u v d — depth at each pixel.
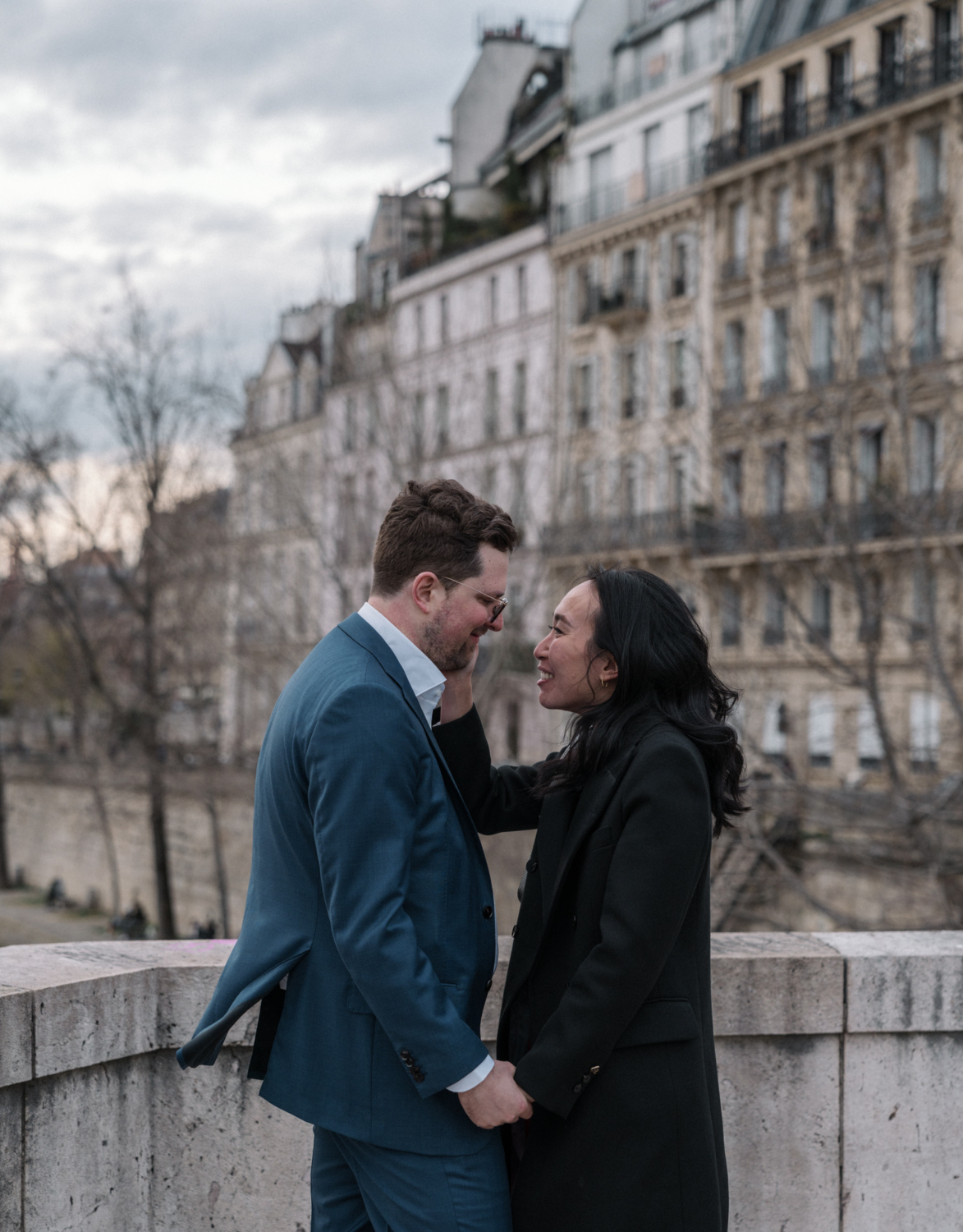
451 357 44.78
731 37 37.25
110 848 37.06
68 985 2.97
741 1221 3.39
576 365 41.03
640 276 38.78
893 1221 3.46
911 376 16.27
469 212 49.12
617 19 41.91
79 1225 3.03
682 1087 2.45
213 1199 3.28
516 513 27.02
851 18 32.81
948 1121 3.50
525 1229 2.48
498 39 49.56
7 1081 2.82
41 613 35.72
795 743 20.97
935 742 23.45
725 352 35.56
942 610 16.80
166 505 30.64
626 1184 2.40
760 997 3.38
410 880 2.43
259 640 27.91
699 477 30.64
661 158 39.31
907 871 14.21
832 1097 3.44
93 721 38.41
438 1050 2.31
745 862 18.27
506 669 23.47
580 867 2.55
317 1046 2.47
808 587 26.33
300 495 26.09
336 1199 2.66
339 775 2.34
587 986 2.37
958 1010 3.46
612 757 2.58
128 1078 3.18
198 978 3.24
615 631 2.62
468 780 2.89
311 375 27.12
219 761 30.55
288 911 2.49
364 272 49.09
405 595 2.57
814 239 31.91
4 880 46.28
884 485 16.69
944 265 28.20
